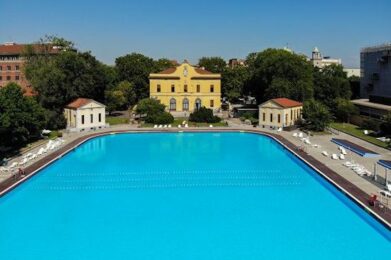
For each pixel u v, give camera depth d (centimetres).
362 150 5966
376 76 10012
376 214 3309
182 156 6006
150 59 14162
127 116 10944
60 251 2877
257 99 11919
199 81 11219
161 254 2820
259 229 3234
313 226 3284
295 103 9219
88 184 4509
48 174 4988
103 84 10412
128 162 5606
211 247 2920
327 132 8094
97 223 3378
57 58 10012
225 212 3603
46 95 9169
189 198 3991
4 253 2853
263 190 4259
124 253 2841
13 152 6150
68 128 8538
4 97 6012
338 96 10756
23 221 3441
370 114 9175
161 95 11200
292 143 6781
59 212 3641
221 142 7256
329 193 4166
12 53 13650
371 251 2853
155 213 3584
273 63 10719
